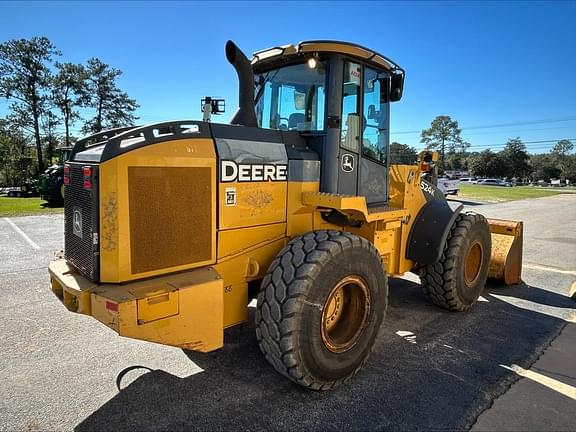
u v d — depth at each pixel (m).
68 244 2.79
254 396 2.75
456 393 2.83
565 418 2.56
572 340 3.76
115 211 2.32
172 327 2.38
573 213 15.72
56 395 2.72
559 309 4.61
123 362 3.19
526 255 7.66
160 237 2.49
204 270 2.67
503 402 2.73
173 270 2.56
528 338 3.79
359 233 3.79
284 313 2.56
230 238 2.82
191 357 3.29
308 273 2.59
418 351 3.49
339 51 3.17
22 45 36.56
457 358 3.36
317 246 2.72
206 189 2.66
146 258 2.45
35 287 4.98
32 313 4.16
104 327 3.83
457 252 4.21
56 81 38.19
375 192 3.82
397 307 4.60
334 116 3.23
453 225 4.34
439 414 2.58
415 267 4.49
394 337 3.78
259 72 3.72
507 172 85.50
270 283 2.67
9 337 3.60
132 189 2.36
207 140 2.70
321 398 2.74
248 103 3.11
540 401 2.75
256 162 2.91
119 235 2.34
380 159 3.87
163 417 2.50
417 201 4.27
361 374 3.08
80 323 3.92
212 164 2.68
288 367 2.61
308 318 2.60
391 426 2.46
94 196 2.36
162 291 2.33
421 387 2.90
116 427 2.40
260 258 3.01
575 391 2.88
